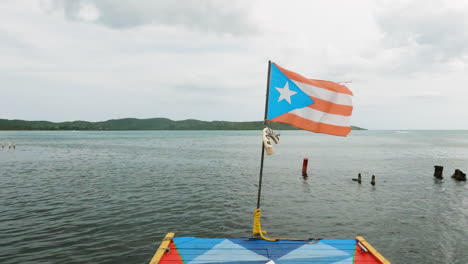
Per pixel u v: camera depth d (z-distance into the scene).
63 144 98.56
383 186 27.03
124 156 55.47
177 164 42.69
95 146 87.81
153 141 125.38
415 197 22.61
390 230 15.05
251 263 6.50
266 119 8.34
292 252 7.06
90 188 24.69
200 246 7.34
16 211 17.45
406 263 11.47
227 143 109.69
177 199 21.00
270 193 23.50
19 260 11.02
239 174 33.41
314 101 8.45
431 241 13.61
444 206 19.89
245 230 14.80
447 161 48.66
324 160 49.53
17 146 86.94
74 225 15.03
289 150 74.19
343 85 8.79
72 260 11.10
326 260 6.66
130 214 17.12
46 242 12.77
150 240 13.19
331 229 15.14
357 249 7.23
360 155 59.72
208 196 22.09
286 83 8.48
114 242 12.89
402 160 50.00
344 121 8.43
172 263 6.46
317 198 21.97
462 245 13.16
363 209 18.97
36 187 24.97
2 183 26.86
